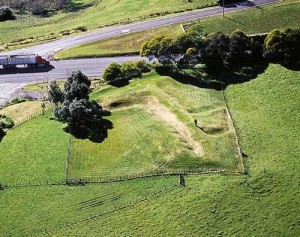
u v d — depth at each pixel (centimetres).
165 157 9900
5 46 16662
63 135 11056
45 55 15500
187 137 10319
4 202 9681
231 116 10888
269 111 10981
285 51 12388
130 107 11538
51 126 11469
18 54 15538
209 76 12319
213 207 8794
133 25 16412
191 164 9694
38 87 13775
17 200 9675
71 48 15688
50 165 10306
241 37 12581
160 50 12606
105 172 9894
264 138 10194
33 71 14625
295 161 9562
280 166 9481
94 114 11425
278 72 12156
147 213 8906
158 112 11200
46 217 9219
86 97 11825
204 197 8988
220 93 11706
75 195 9544
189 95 11675
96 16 18712
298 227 8369
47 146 10831
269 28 14000
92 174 9906
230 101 11425
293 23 14000
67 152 10531
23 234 8994
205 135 10312
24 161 10544
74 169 10094
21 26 18988
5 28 18850
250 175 9344
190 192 9131
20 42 16975
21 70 14775
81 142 10744
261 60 12638
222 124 10638
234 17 14950
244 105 11250
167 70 12694
